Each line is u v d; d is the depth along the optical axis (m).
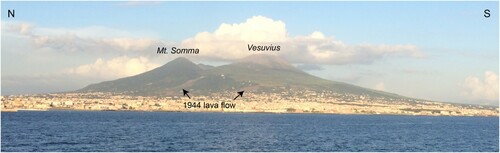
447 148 139.00
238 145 136.25
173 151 119.94
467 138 180.50
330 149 128.12
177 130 199.75
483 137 186.88
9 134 165.75
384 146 139.50
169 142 143.25
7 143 134.50
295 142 146.88
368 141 155.88
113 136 163.38
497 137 188.00
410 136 183.38
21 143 135.00
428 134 198.25
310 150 124.69
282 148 129.25
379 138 170.12
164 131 192.38
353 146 137.25
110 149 123.00
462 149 136.75
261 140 153.62
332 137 170.38
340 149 128.25
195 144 137.75
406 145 144.38
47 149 121.19
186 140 150.75
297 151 122.06
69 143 136.75
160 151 119.69
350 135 182.25
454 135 194.50
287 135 177.00
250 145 136.38
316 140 155.88
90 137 158.12
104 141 144.12
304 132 196.25
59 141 142.62
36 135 163.50
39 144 133.12
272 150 124.12
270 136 171.38
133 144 135.62
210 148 127.88
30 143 135.25
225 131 198.12
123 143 138.25
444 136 187.88
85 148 124.62
